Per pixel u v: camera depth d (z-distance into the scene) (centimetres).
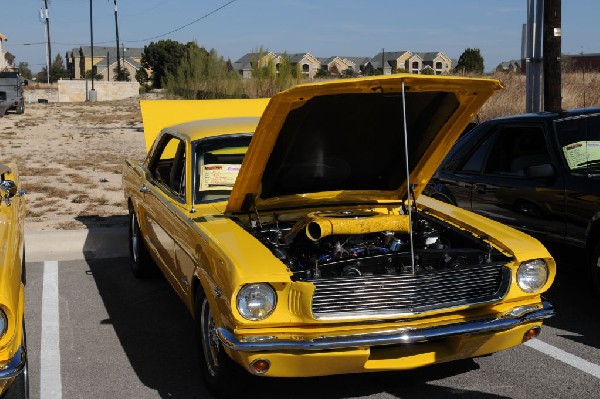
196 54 3422
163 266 555
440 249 422
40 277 698
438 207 523
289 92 379
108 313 588
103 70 10206
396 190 500
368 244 437
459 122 448
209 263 405
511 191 630
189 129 554
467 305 389
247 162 430
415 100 429
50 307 604
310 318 364
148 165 640
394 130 450
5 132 2275
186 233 463
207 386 430
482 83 410
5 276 362
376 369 382
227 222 450
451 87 413
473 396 423
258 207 476
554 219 590
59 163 1505
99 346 514
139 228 658
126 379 455
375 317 372
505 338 401
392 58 10806
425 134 462
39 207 989
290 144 435
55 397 429
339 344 361
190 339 527
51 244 795
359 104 418
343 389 436
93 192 1123
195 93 3328
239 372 402
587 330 533
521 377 450
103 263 754
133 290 652
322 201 493
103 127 2489
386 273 392
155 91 5184
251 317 363
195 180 504
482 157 682
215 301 390
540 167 580
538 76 1062
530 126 639
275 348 359
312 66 10025
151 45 6712
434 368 468
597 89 1784
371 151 465
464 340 390
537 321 409
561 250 593
